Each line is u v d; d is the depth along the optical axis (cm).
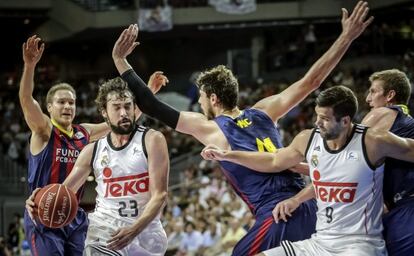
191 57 3150
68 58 3123
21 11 2742
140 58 3184
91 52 3136
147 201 557
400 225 529
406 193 536
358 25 570
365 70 2388
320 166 508
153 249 568
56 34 2841
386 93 578
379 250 510
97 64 3155
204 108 591
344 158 500
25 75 613
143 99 568
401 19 2662
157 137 552
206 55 3128
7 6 2678
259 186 551
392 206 544
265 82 2755
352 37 574
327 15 2641
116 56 578
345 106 490
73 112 664
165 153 550
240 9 2680
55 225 541
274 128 581
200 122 571
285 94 589
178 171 2136
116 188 556
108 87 550
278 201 545
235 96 582
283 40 2947
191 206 1495
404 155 502
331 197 506
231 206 1338
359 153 497
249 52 3045
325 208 512
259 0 2686
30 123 643
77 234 656
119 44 576
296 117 2145
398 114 559
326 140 507
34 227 646
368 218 505
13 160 2416
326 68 576
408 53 2348
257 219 550
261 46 2978
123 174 554
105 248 550
